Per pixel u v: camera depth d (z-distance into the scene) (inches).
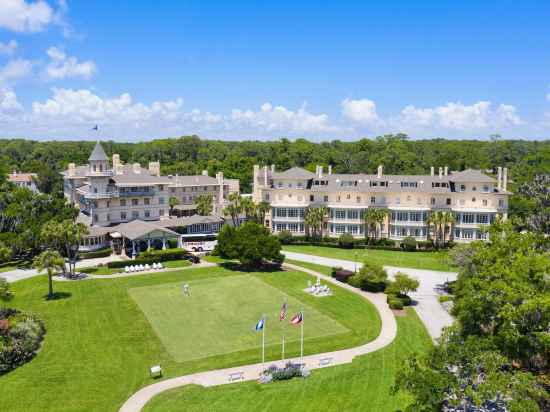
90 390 1699.1
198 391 1699.1
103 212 4131.4
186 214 5167.3
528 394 1290.6
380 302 2755.9
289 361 1957.4
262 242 3366.1
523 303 1594.5
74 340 2154.3
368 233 4397.1
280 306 2672.2
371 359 1971.0
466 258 2679.6
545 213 4468.5
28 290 2874.0
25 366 1881.2
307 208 4488.2
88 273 3297.2
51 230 3016.7
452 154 7765.8
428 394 1267.2
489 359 1311.5
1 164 7130.9
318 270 3479.3
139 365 1914.4
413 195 4357.8
